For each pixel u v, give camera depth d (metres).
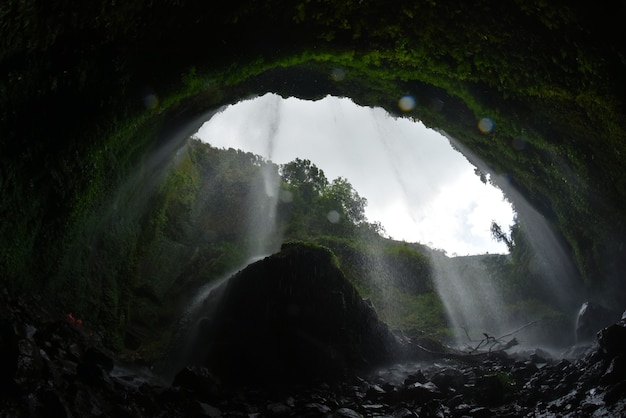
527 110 10.10
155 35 8.09
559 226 14.70
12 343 5.06
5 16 5.34
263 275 12.04
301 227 26.00
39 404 4.72
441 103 12.16
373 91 12.52
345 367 11.05
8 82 6.48
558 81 8.28
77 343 8.21
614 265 12.44
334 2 8.29
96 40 7.26
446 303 22.06
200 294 20.41
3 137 7.09
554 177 12.30
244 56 9.63
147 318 17.83
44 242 9.56
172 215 22.42
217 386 8.87
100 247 13.65
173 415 6.63
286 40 9.41
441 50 9.05
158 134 14.06
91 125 8.93
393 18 8.53
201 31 8.62
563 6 6.87
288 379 10.87
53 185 8.98
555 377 7.88
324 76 12.10
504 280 20.77
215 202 25.66
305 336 11.34
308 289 11.76
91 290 12.67
